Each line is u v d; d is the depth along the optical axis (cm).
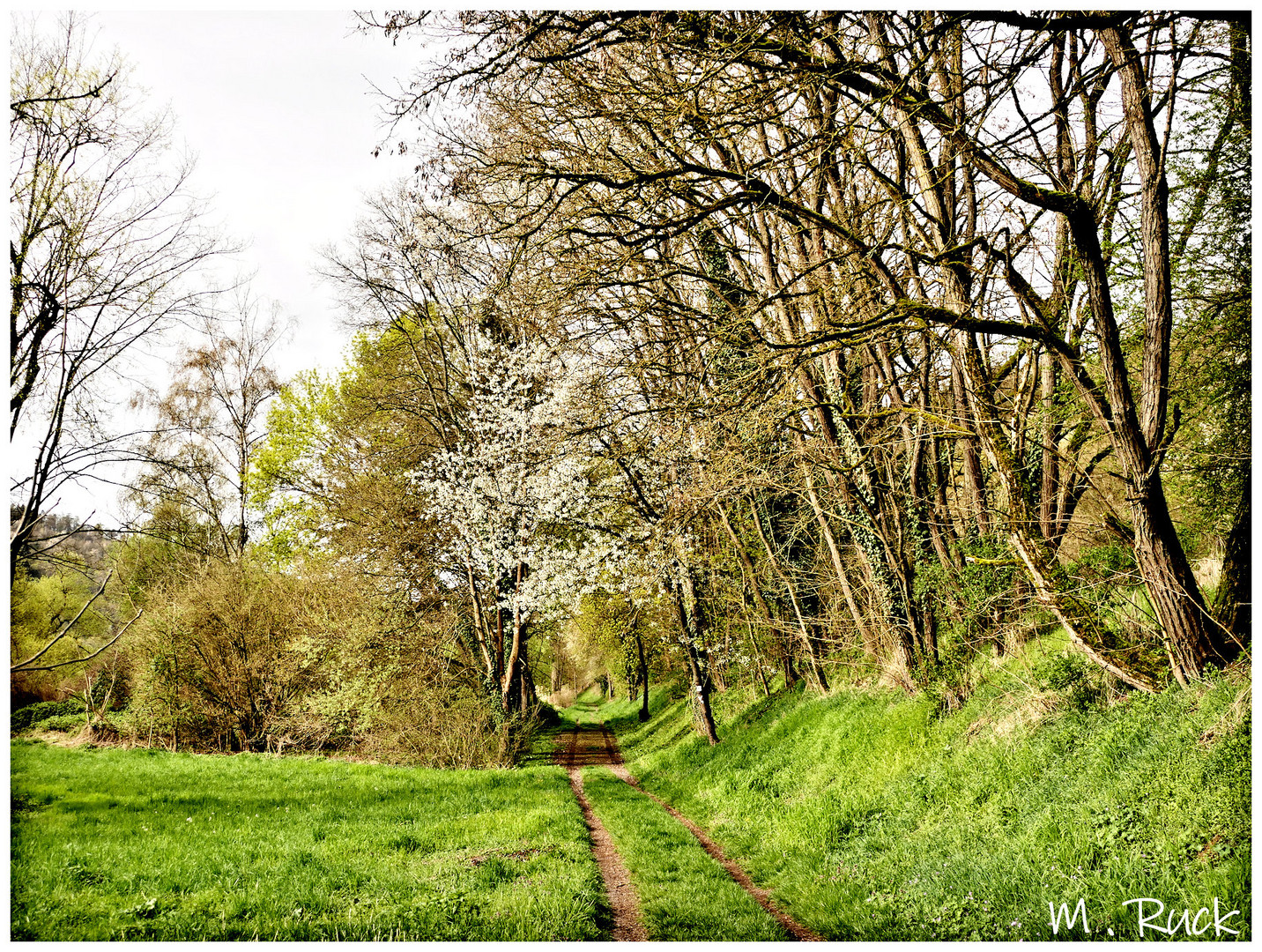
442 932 671
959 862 716
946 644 1171
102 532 1375
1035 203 761
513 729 2448
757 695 2195
